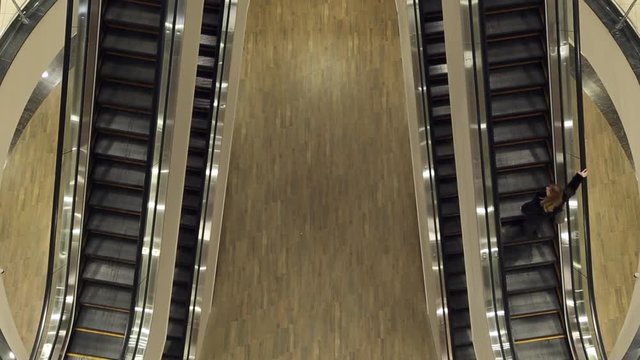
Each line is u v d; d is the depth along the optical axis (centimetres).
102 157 962
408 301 1309
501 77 953
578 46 885
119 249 971
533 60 952
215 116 1139
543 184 948
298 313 1302
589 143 1357
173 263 1035
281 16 1538
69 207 926
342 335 1284
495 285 896
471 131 900
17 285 1275
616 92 1151
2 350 1015
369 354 1269
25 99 1186
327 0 1542
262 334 1285
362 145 1432
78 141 920
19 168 1352
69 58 891
